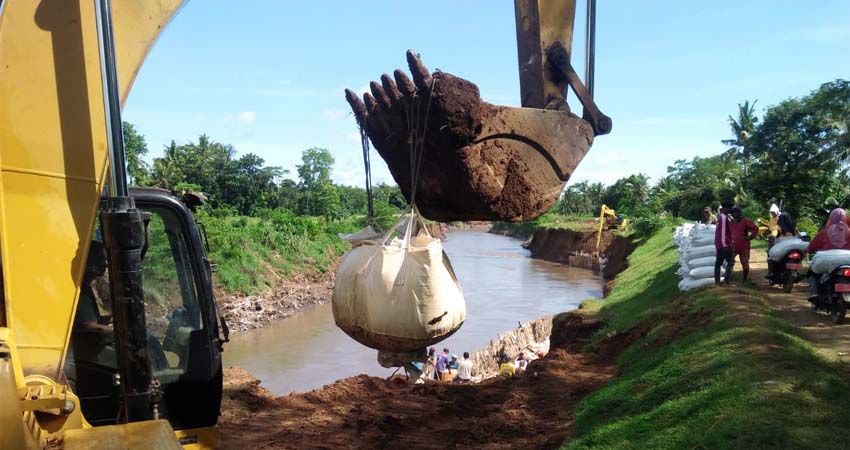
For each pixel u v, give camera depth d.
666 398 6.35
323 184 66.38
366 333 4.09
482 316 26.41
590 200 81.81
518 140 3.31
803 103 30.14
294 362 19.69
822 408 4.96
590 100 3.50
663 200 52.91
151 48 3.06
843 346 7.01
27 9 2.62
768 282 11.43
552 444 7.00
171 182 46.97
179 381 4.11
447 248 62.56
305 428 7.91
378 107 3.63
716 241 11.14
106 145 2.74
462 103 3.10
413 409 8.96
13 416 2.06
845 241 8.66
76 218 2.70
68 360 3.74
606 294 21.58
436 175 3.35
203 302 4.21
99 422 3.79
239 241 33.41
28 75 2.63
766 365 6.08
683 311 10.20
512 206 3.31
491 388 10.40
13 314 2.60
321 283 35.19
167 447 2.31
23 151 2.62
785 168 29.55
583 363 11.13
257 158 62.00
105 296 3.85
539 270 43.22
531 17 3.59
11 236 2.60
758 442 4.53
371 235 4.48
